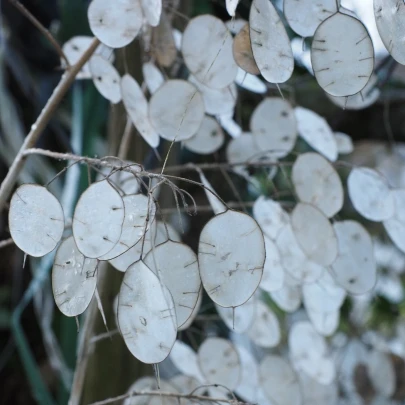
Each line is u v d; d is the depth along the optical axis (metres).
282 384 0.88
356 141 1.36
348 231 0.82
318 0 0.72
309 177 0.83
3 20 1.39
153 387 0.83
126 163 0.78
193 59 0.77
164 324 0.66
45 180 1.24
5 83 1.38
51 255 0.94
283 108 0.88
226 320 0.87
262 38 0.69
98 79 0.81
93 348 0.88
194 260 0.69
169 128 0.78
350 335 1.24
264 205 0.85
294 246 0.83
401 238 0.84
